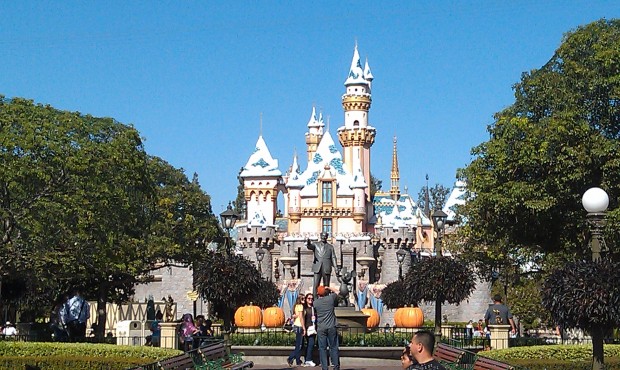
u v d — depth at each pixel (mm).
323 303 27297
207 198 85000
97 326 63250
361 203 137875
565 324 24031
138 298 113188
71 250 48344
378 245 132625
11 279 47344
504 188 44031
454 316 118188
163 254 74562
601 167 41594
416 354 13102
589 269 23469
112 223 48062
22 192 44625
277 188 143000
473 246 62219
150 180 54469
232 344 35125
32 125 45406
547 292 24203
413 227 133250
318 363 34219
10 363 29594
